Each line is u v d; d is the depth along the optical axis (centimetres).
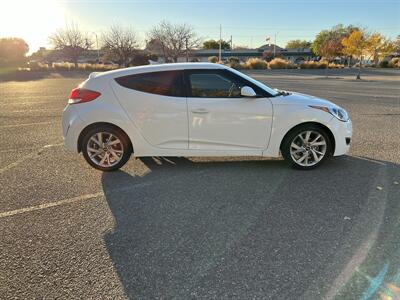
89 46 5562
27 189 421
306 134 473
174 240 301
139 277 251
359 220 330
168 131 468
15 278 250
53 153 577
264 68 4356
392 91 1653
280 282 243
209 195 399
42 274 255
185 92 463
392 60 4766
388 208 355
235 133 466
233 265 263
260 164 512
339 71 4047
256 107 460
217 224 329
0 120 870
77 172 484
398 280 241
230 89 464
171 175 469
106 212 357
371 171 471
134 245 294
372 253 274
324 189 410
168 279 248
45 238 306
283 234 307
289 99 472
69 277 251
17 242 299
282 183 432
